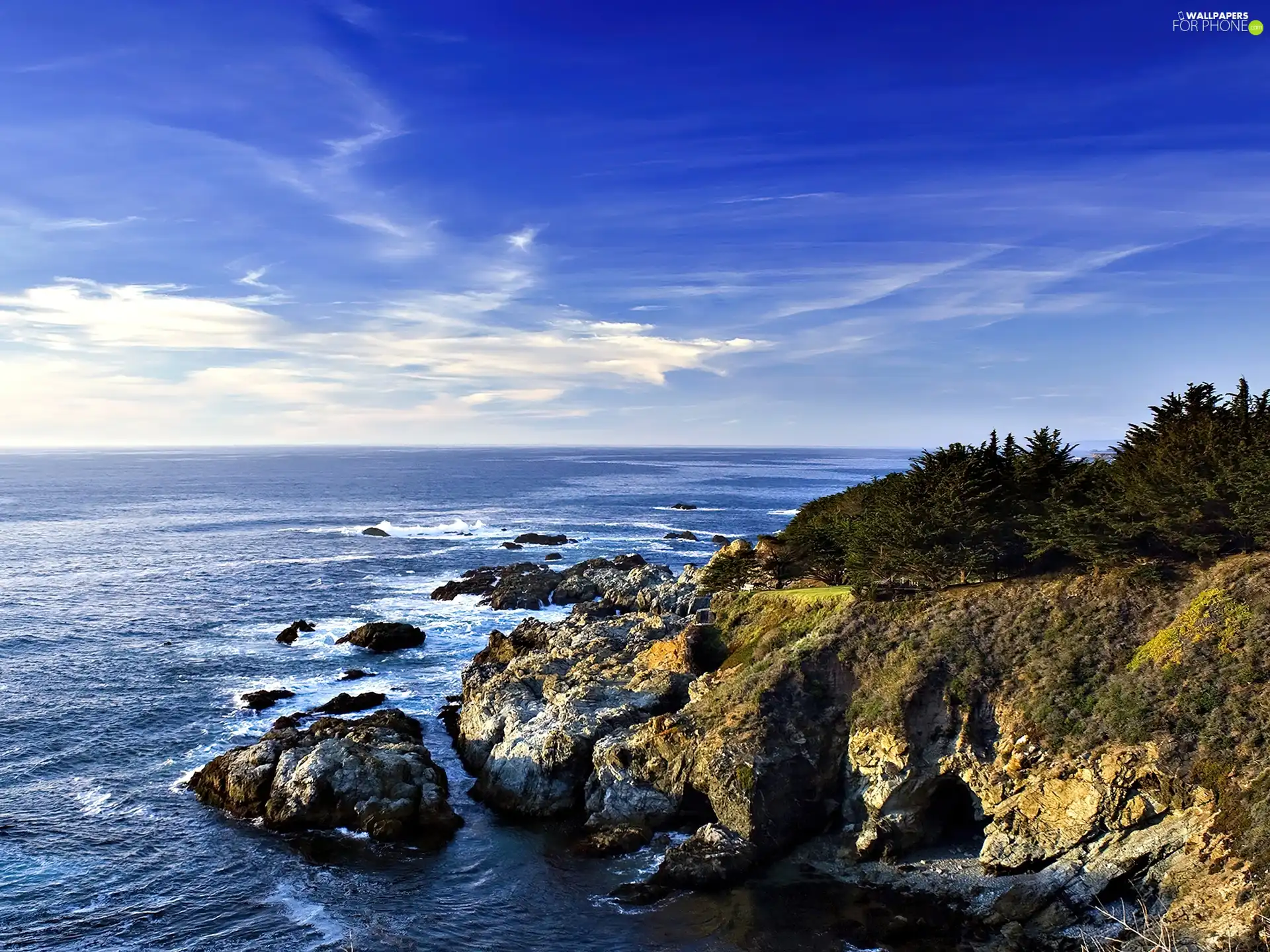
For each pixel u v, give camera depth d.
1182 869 30.38
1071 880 32.91
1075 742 35.50
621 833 40.28
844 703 43.16
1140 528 42.47
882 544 49.66
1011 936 31.66
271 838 40.47
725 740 41.00
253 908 34.75
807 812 39.91
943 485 49.50
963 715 39.03
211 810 43.31
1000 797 36.44
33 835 40.34
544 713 49.06
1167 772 32.38
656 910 34.41
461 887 36.53
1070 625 41.38
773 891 35.62
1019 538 49.28
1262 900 27.08
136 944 32.16
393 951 31.81
